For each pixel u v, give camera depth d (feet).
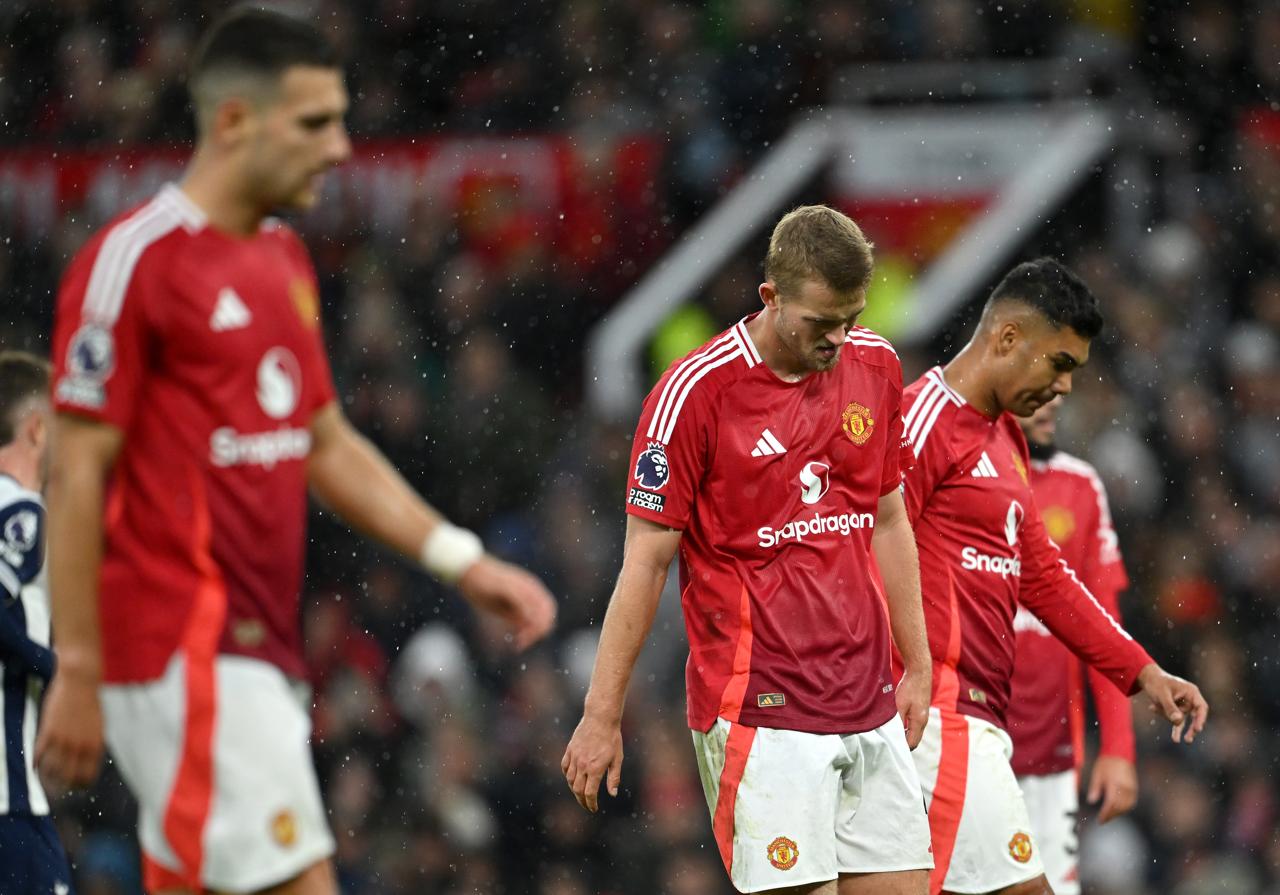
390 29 184.34
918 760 59.77
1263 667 134.62
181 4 179.83
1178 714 63.16
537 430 149.59
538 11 184.96
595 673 53.57
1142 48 182.29
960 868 59.57
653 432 53.93
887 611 56.34
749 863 53.62
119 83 177.06
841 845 54.80
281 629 39.91
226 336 38.50
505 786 121.19
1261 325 165.48
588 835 119.34
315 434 41.47
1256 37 183.11
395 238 165.68
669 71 181.57
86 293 37.65
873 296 163.22
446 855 118.83
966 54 182.80
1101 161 168.35
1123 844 119.55
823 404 54.34
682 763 120.88
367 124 180.96
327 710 125.80
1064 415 147.74
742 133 179.63
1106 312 158.61
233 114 38.63
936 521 60.80
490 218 166.81
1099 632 63.98
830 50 181.98
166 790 38.19
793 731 53.62
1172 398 152.35
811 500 54.29
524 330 162.61
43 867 56.70
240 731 38.45
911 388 61.77
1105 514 75.61
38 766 37.24
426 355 158.40
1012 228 163.43
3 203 163.53
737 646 54.13
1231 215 172.04
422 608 129.80
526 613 41.16
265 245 40.06
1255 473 150.92
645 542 53.93
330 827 120.47
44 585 56.80
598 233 169.17
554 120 180.24
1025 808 61.00
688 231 171.12
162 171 162.61
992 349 61.11
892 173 171.01
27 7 179.32
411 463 149.07
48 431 57.77
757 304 164.25
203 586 38.50
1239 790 122.83
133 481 38.37
